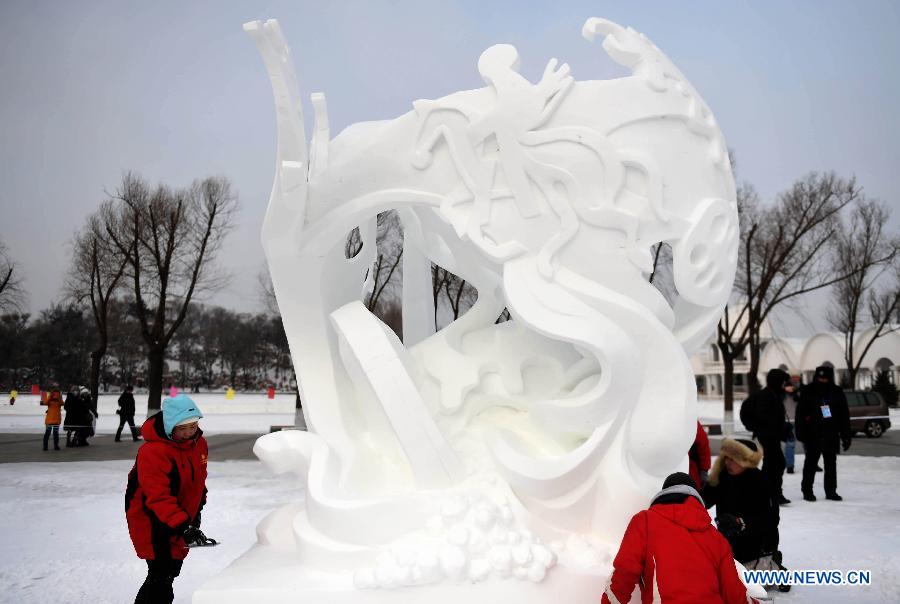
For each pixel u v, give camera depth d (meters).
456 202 4.70
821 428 8.71
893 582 5.34
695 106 4.83
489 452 4.53
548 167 4.53
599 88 4.62
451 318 19.41
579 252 4.53
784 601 4.94
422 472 4.20
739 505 4.90
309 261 4.90
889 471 11.62
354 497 4.34
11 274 30.14
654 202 4.54
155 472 3.73
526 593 3.71
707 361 54.00
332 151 4.93
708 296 4.75
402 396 4.28
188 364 61.62
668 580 2.84
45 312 50.53
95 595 5.07
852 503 8.54
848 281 31.66
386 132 4.82
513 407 4.95
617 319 4.40
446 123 4.73
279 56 4.39
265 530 4.71
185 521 3.68
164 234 24.89
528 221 4.58
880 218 25.61
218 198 25.08
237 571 4.03
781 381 8.33
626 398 4.25
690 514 2.99
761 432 8.32
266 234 4.80
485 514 3.89
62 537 6.90
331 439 4.68
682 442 4.32
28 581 5.41
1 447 16.88
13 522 7.64
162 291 23.73
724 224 4.85
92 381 24.98
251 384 61.81
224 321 62.72
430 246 6.00
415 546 3.82
